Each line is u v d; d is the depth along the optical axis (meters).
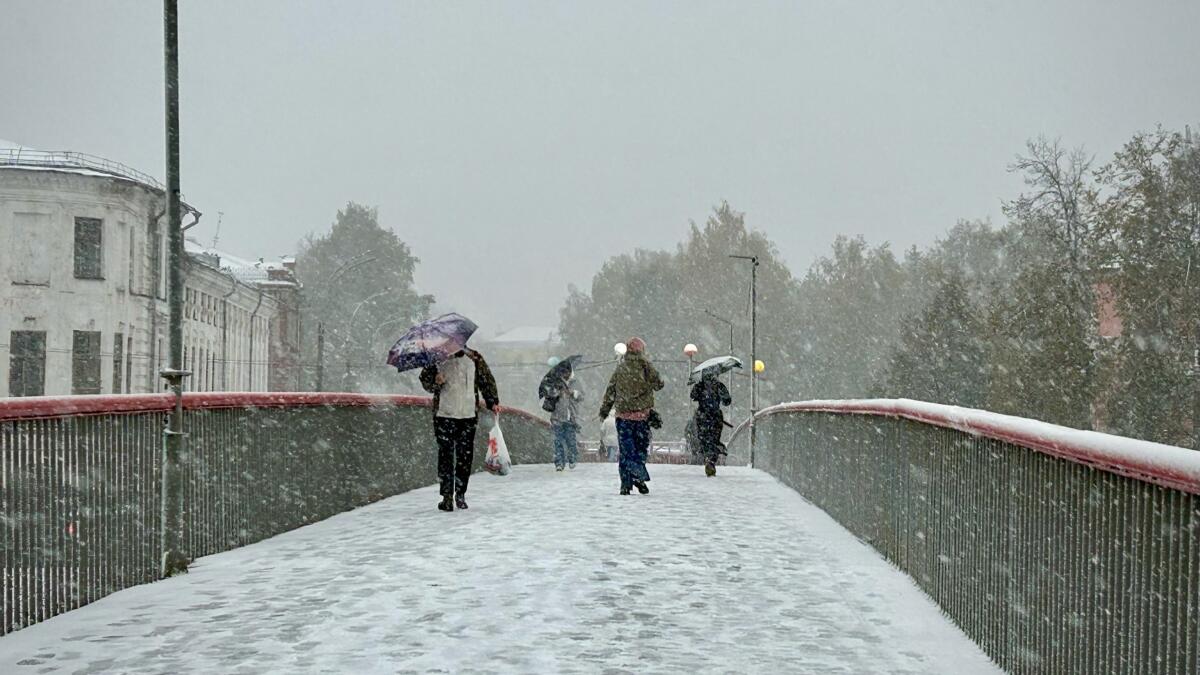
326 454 12.10
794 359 99.00
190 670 5.51
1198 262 45.06
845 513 11.73
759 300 95.75
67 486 6.97
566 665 5.66
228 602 7.24
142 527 7.98
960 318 64.75
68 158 51.44
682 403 95.62
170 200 8.53
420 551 9.32
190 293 59.69
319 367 51.94
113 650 5.93
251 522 10.04
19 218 50.03
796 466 16.50
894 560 9.12
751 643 6.28
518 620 6.69
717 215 97.69
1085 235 47.47
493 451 19.03
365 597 7.36
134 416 7.91
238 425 9.81
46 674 5.45
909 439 8.66
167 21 8.73
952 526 7.15
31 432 6.57
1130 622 4.24
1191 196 45.34
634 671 5.59
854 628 6.77
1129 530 4.26
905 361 65.81
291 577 8.15
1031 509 5.48
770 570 8.71
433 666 5.60
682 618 6.86
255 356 75.81
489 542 9.84
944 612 7.27
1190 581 3.74
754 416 30.89
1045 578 5.24
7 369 49.69
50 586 6.76
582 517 11.86
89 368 50.97
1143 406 44.69
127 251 52.44
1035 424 5.41
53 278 50.25
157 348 55.22
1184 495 3.80
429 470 16.98
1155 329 45.62
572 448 22.14
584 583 7.88
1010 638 5.77
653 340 114.94
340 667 5.57
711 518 12.09
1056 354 46.97
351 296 105.94
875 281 101.81
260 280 80.88
